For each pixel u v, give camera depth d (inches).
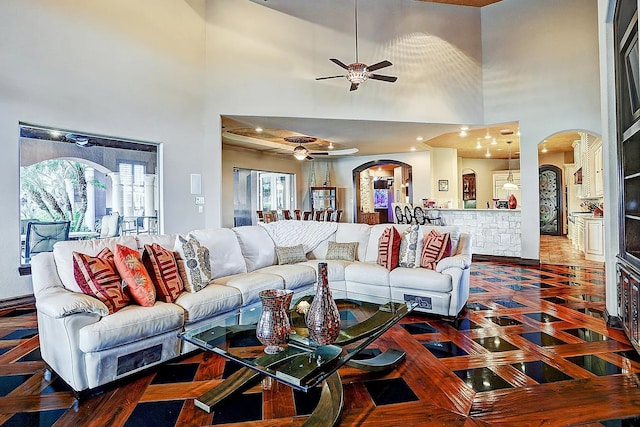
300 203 444.1
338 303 119.1
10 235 160.9
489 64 273.7
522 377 94.3
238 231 161.2
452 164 394.0
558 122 251.8
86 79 181.0
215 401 83.0
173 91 216.5
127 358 93.4
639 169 118.0
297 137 320.5
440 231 162.4
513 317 142.6
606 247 133.9
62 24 173.0
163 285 110.0
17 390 89.8
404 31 259.9
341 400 81.5
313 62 244.1
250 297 127.6
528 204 260.4
